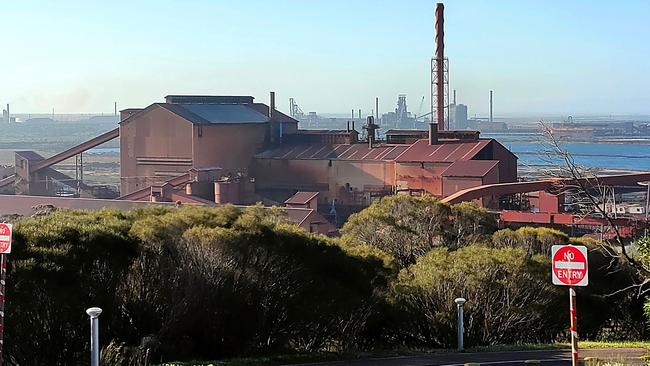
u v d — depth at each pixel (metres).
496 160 96.94
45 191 124.50
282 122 124.62
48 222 22.38
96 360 15.95
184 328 22.77
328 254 27.50
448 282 27.64
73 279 20.41
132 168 113.38
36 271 19.52
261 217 30.12
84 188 121.19
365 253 30.25
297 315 24.86
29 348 19.41
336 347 25.61
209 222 25.88
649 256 21.34
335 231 71.19
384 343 27.58
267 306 24.41
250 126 115.19
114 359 19.83
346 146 111.75
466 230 43.53
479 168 89.25
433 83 126.31
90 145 123.94
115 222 23.89
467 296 27.56
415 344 27.67
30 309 19.28
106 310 21.11
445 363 21.92
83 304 20.38
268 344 24.48
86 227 22.36
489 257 28.50
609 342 28.27
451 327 27.09
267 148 117.94
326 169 108.31
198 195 99.75
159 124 111.00
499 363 21.91
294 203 87.06
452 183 89.81
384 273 29.78
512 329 28.23
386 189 102.88
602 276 32.28
